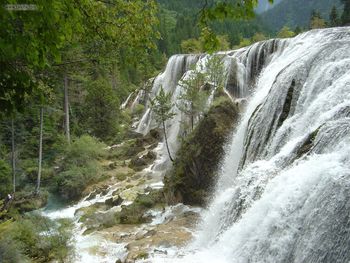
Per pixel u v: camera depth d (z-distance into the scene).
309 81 14.88
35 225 14.95
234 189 13.31
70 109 37.38
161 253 11.91
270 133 15.09
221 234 12.15
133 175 26.50
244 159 16.02
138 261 11.36
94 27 7.86
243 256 9.59
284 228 8.55
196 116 25.70
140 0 8.28
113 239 14.86
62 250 12.88
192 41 62.22
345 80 12.27
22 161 28.39
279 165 11.44
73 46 6.36
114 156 31.62
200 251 11.90
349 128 9.35
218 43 5.10
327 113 11.30
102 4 7.68
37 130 29.94
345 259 6.79
